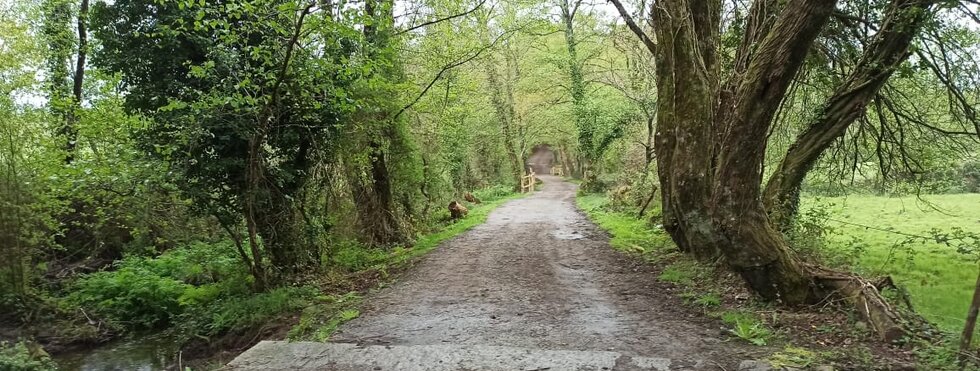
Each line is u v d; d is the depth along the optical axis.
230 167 8.43
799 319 5.90
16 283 9.12
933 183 9.49
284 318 7.50
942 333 5.23
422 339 6.10
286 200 9.34
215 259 10.81
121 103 9.90
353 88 9.38
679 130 6.72
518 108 32.59
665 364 5.02
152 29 8.05
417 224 14.80
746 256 6.27
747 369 4.78
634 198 16.89
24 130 10.12
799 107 10.00
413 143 14.02
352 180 12.12
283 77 7.41
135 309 9.50
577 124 24.03
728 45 9.56
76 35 15.05
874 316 5.43
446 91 13.99
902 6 6.94
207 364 6.93
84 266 12.02
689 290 7.61
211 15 7.98
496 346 5.72
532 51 26.98
